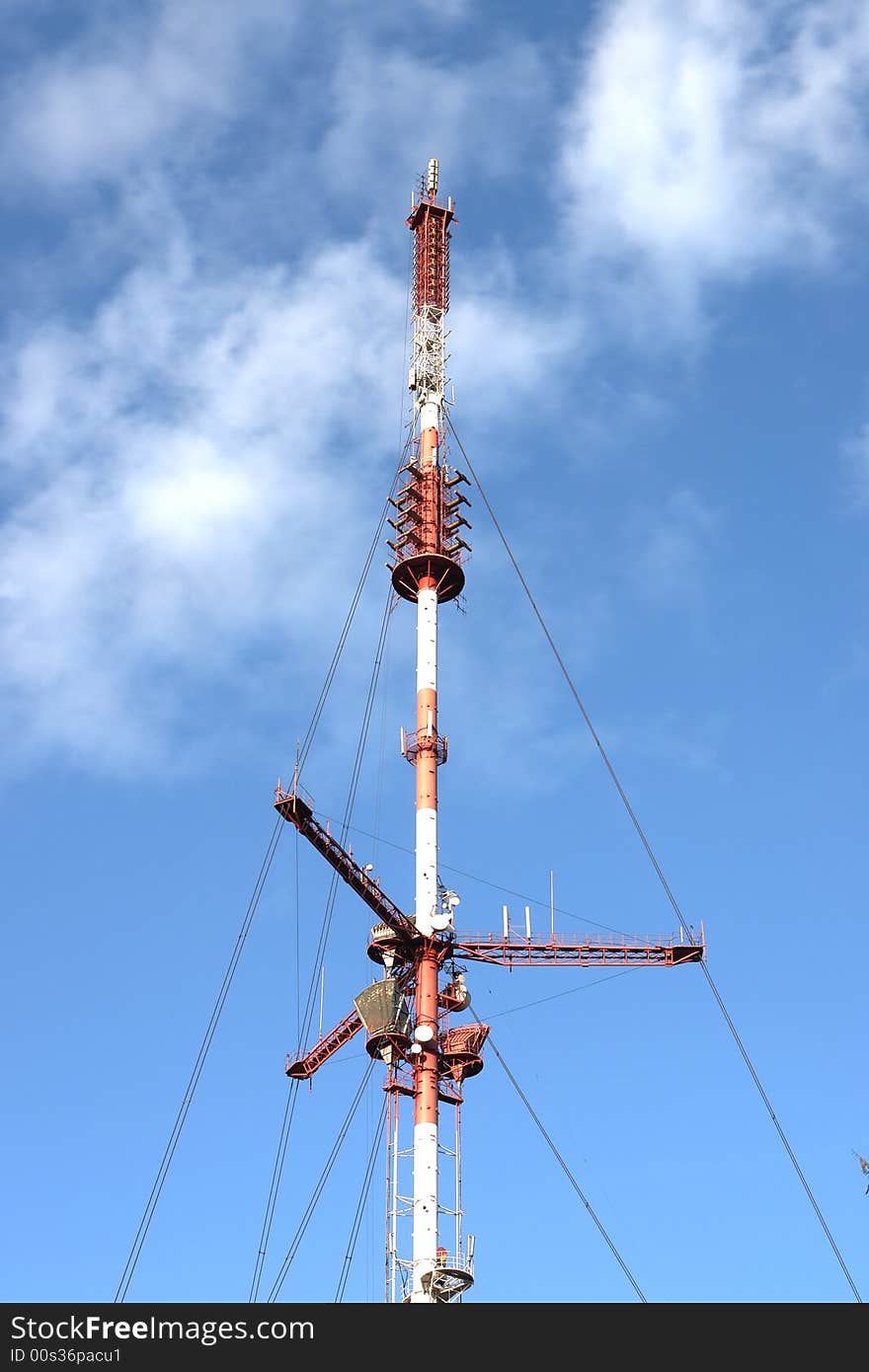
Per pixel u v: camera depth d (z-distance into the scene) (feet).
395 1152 259.39
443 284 351.87
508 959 284.61
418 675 303.07
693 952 287.89
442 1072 272.10
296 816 266.98
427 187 365.81
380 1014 269.85
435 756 294.87
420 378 335.67
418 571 311.47
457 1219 254.47
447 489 323.98
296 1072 295.69
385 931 279.90
